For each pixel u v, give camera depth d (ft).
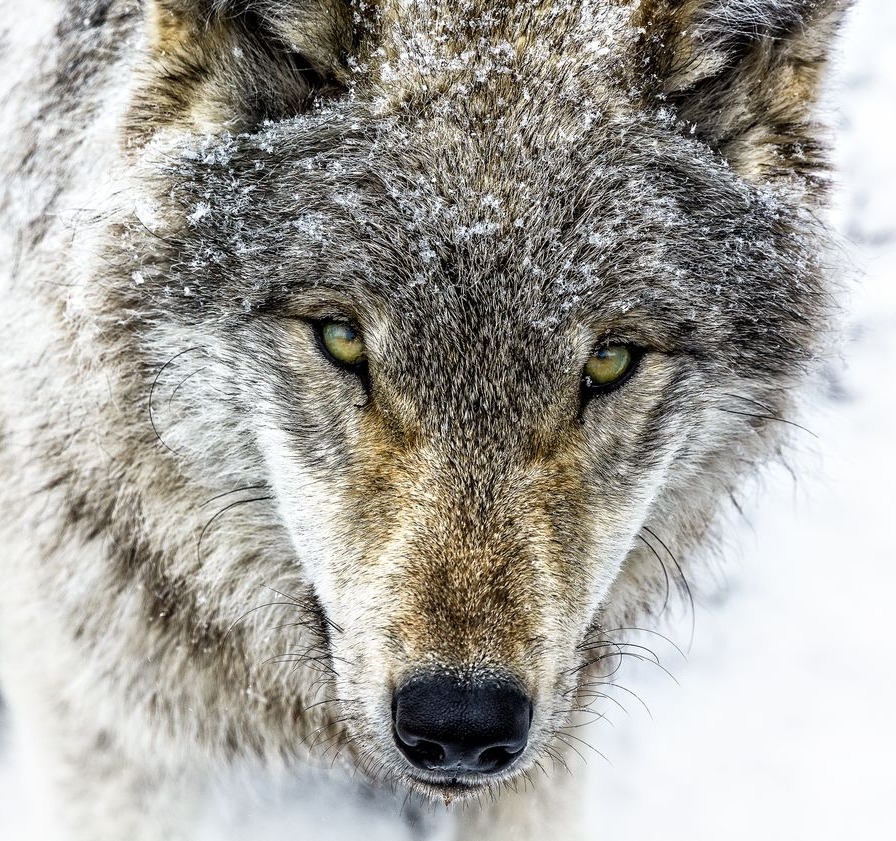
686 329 19.77
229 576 22.41
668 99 20.56
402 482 18.49
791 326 21.68
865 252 33.17
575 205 18.86
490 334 18.33
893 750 28.50
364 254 18.53
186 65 20.07
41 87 25.18
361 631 18.03
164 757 23.24
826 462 34.91
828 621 31.48
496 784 19.49
